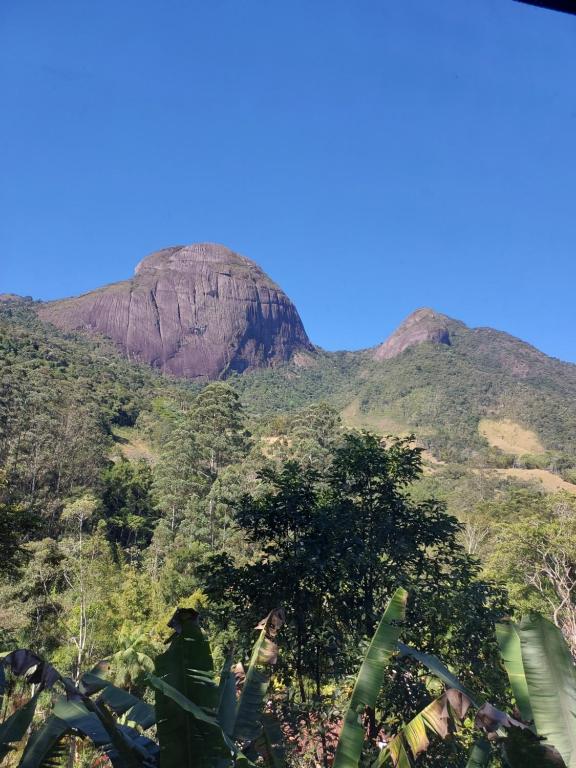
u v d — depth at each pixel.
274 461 46.28
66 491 44.28
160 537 39.16
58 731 2.74
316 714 6.73
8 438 43.59
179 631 2.65
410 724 2.98
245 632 7.70
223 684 3.45
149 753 2.67
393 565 8.20
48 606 22.27
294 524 8.32
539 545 20.42
